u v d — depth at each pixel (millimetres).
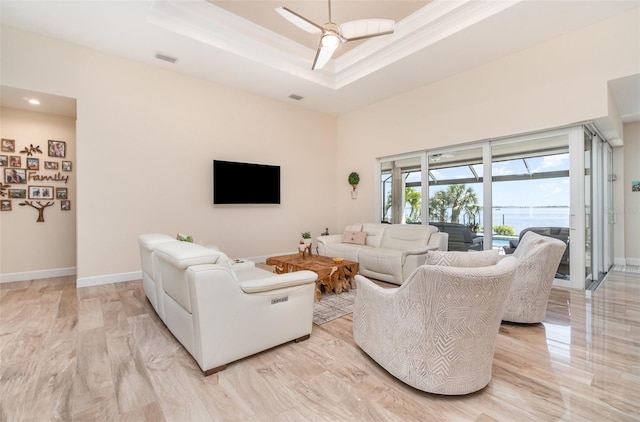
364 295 2068
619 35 3252
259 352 2139
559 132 3846
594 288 3768
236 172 5211
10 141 4160
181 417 1489
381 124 5969
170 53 4008
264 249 5711
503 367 1947
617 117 4262
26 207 4277
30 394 1657
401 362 1730
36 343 2268
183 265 1851
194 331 1870
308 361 2033
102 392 1679
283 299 2195
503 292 1571
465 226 4879
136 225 4242
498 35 3633
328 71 5004
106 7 3105
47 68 3605
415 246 4285
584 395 1653
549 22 3379
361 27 2801
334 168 6918
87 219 3883
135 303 3193
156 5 3252
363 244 4922
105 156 3998
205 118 4898
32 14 3188
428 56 4141
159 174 4445
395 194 5945
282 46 4352
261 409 1550
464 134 4645
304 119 6352
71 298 3363
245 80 4918
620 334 2434
